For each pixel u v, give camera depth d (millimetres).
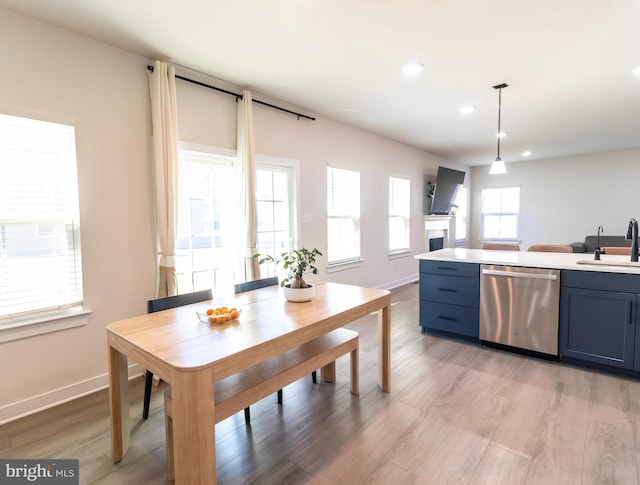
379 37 2434
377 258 5496
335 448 1830
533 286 2889
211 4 2047
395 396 2357
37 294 2254
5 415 2119
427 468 1675
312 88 3402
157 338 1553
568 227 7297
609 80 3201
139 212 2697
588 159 6988
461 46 2568
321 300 2236
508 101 3787
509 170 8023
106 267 2533
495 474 1628
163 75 2678
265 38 2447
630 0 2000
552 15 2164
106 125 2502
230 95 3289
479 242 8547
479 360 2945
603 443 1835
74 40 2338
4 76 2072
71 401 2354
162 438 1939
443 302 3455
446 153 6898
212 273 3291
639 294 2457
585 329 2695
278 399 2283
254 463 1727
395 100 3746
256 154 3551
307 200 4176
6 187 2119
